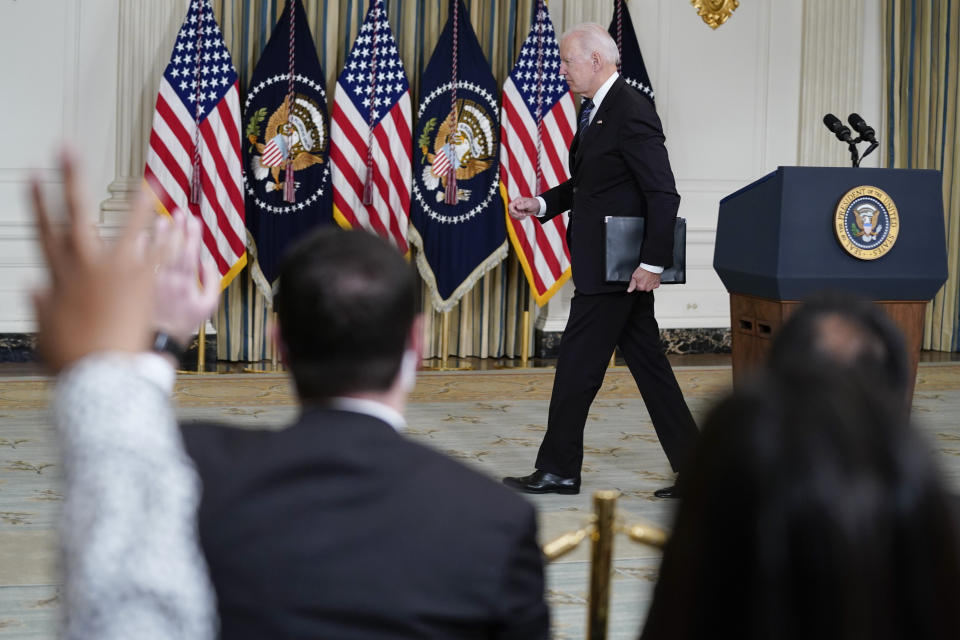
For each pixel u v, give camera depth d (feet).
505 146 25.31
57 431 2.30
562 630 10.29
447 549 3.71
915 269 13.62
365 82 24.54
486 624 3.75
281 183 24.38
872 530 2.35
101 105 24.36
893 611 2.40
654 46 27.32
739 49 27.89
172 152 23.52
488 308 26.76
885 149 28.94
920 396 23.61
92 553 2.16
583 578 11.70
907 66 28.89
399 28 25.67
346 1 25.26
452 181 24.76
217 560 3.67
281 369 24.54
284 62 24.25
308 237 4.23
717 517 2.49
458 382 23.25
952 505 2.49
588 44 14.74
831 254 13.43
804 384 2.54
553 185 25.40
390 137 24.58
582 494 15.15
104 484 2.20
